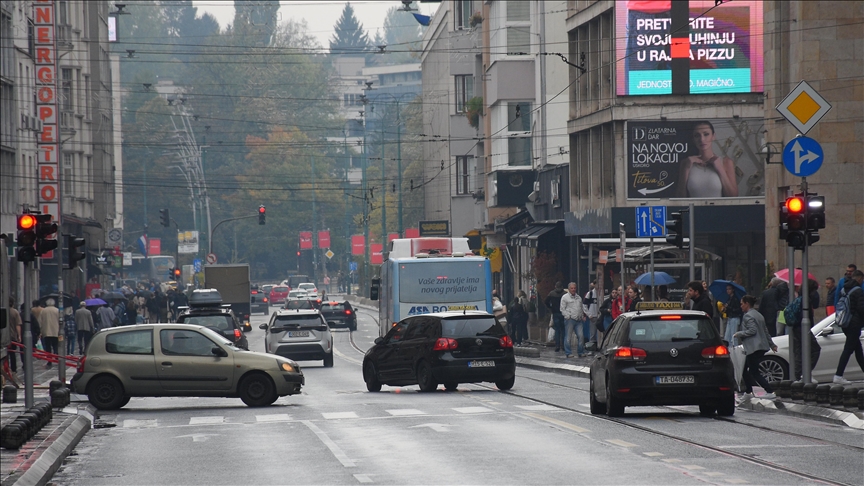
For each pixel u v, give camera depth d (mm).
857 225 68625
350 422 37812
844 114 68500
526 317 90125
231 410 45656
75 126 146500
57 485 25516
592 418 37531
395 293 68125
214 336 47781
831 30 68438
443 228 158875
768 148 72375
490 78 121312
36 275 114125
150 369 47094
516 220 118812
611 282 83188
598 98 90375
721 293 54000
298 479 25188
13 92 104750
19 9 108375
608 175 87938
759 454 27828
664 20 83438
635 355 37125
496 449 29547
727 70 83125
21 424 30875
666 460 26891
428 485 23828
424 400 46719
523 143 117250
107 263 143125
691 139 83312
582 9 93375
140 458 30156
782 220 40688
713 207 82750
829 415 36031
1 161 102312
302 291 184500
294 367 47812
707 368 37156
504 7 117625
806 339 40125
